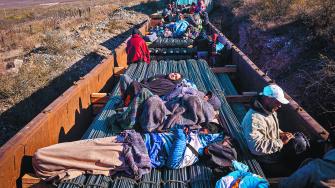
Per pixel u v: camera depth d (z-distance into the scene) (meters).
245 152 4.38
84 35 17.38
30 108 9.03
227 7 20.42
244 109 6.17
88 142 4.10
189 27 12.54
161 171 4.13
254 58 12.65
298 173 3.29
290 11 13.25
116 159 3.98
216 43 9.91
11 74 10.73
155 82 5.92
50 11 30.62
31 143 4.31
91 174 3.97
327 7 10.39
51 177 3.96
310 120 4.50
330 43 9.36
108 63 8.04
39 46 14.76
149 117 4.48
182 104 4.75
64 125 5.39
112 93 6.48
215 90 6.45
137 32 9.02
